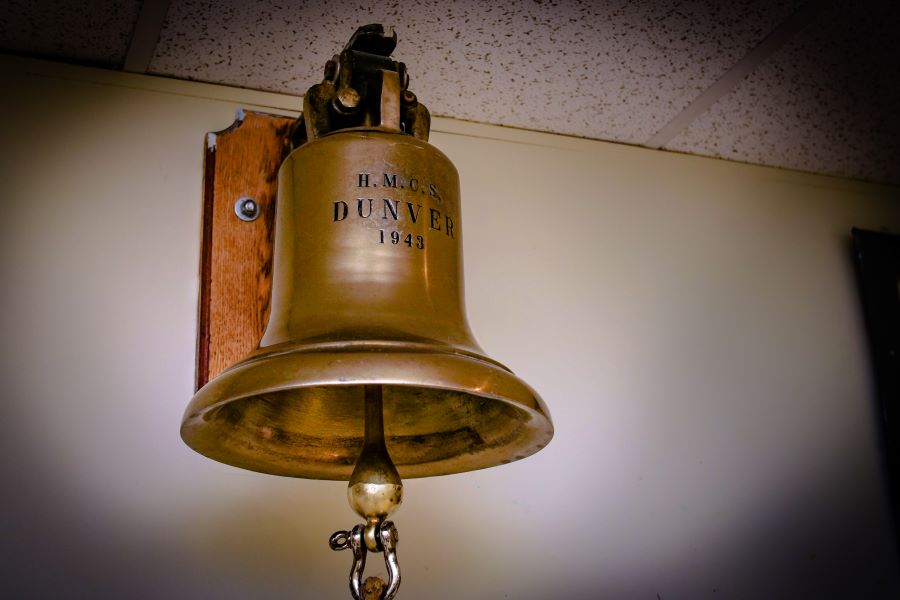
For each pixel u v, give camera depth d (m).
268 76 1.02
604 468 1.04
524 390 0.66
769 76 1.08
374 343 0.62
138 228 0.95
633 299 1.13
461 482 0.97
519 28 0.98
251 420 0.76
